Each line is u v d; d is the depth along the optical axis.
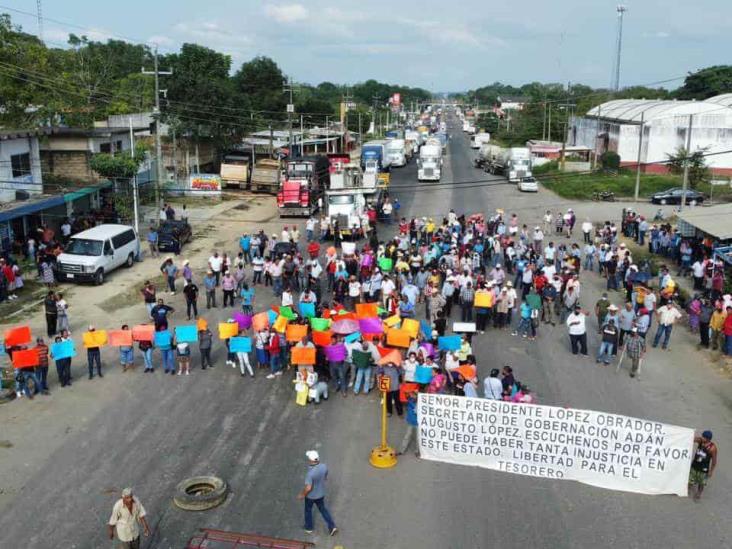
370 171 52.88
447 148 115.75
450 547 12.73
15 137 36.94
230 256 37.91
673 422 17.97
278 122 88.25
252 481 14.92
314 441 16.83
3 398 19.08
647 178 67.25
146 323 25.88
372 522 13.48
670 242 37.56
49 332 24.09
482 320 25.22
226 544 12.20
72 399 19.12
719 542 12.94
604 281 33.16
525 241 36.94
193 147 68.38
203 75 71.25
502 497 14.47
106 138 47.59
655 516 13.81
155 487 14.62
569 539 13.01
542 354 23.12
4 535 12.88
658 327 24.58
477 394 18.89
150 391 19.77
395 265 30.66
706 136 72.19
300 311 24.78
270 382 20.55
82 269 30.84
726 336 22.62
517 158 66.81
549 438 15.03
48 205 36.41
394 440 16.95
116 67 96.06
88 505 13.92
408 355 19.06
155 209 49.94
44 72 48.50
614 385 20.47
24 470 15.23
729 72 124.19
